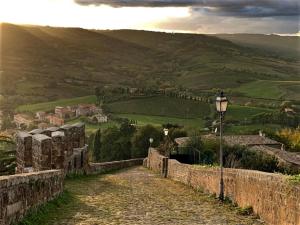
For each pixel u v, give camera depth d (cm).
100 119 13850
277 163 3066
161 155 3647
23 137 1942
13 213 901
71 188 1897
